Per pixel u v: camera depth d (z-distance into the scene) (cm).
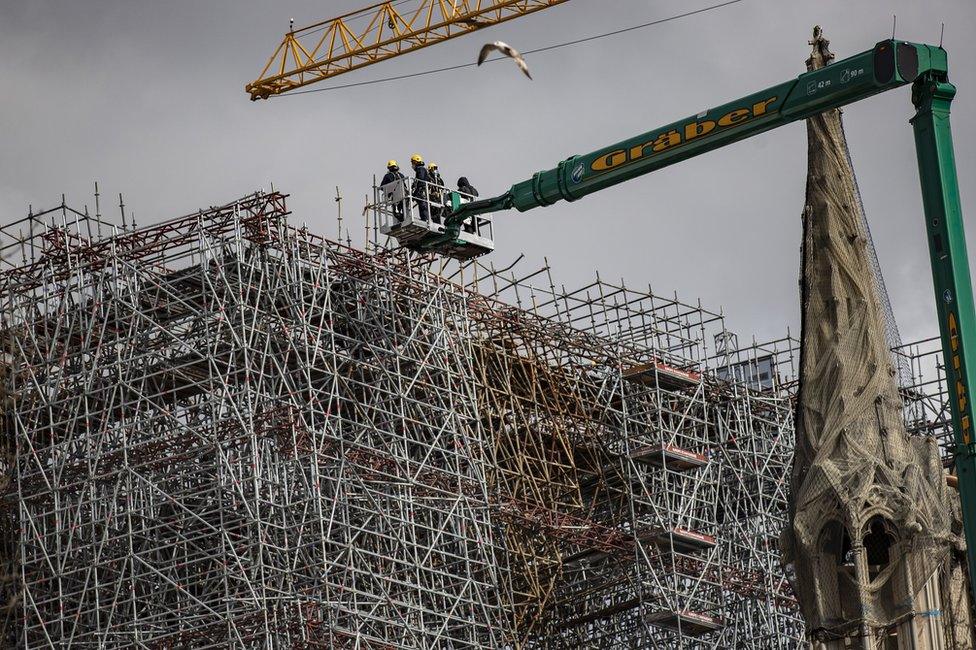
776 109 16438
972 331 14038
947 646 15262
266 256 18512
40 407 18550
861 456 15425
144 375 18150
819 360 15938
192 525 18062
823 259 16150
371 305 19450
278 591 17375
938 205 14450
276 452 18112
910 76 15588
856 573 15138
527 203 18050
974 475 13738
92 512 18062
